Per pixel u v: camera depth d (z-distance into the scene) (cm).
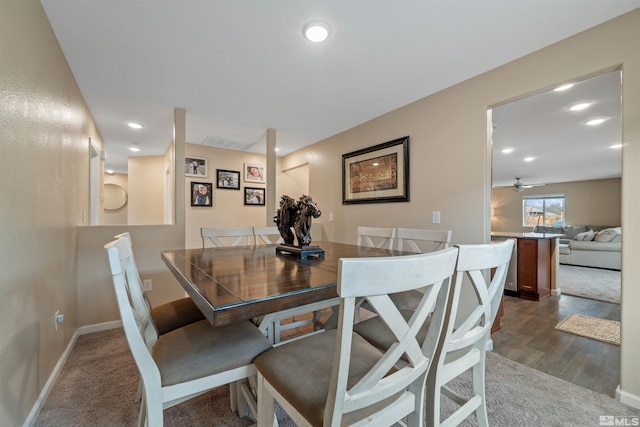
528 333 257
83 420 144
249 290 106
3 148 116
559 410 153
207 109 305
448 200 258
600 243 589
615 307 332
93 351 218
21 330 132
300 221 190
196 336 123
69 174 218
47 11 158
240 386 143
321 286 112
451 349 104
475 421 146
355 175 365
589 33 176
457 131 250
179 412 150
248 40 186
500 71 220
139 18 164
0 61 114
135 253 278
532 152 474
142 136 399
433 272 81
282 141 438
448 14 162
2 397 115
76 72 225
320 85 251
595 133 371
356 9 158
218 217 462
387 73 230
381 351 122
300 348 110
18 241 129
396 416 90
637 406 154
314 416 82
